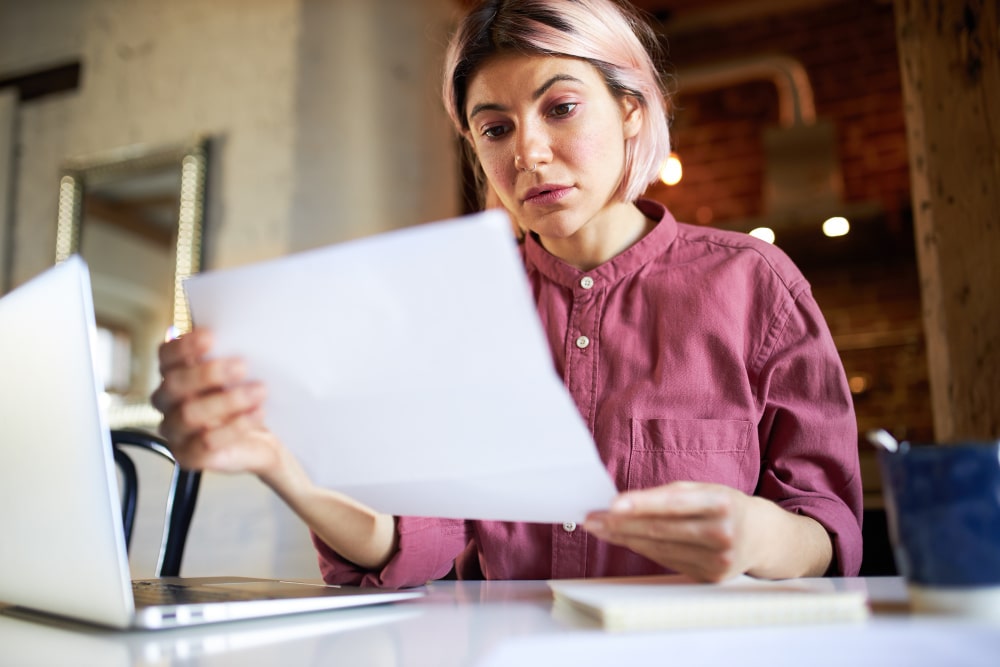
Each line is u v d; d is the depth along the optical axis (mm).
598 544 959
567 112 929
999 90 2076
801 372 969
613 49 950
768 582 669
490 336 502
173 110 3148
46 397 577
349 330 541
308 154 2939
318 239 2877
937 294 2076
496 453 569
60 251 3129
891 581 680
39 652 485
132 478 1293
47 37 3398
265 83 3043
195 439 625
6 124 3312
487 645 462
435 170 2947
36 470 600
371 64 2941
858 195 3590
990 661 429
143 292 2979
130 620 538
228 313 576
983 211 2051
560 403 517
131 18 3287
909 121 2195
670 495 578
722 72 3738
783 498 917
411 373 542
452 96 1054
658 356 1005
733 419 967
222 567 2674
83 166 3172
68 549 577
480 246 472
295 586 782
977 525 484
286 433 633
